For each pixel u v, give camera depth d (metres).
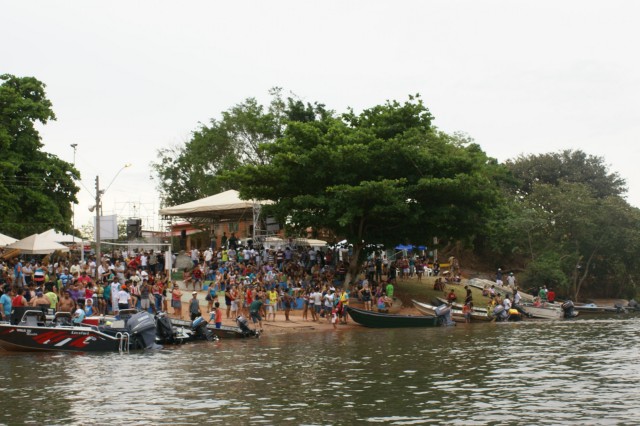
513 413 18.50
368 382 23.50
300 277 53.09
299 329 43.69
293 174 54.72
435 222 54.34
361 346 34.50
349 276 55.31
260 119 84.19
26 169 61.69
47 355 30.12
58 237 59.91
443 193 54.53
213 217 68.44
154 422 17.64
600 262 84.88
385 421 17.67
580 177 106.06
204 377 24.55
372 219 55.66
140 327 32.41
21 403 19.95
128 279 42.09
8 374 25.06
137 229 60.22
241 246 60.84
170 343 35.34
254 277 47.66
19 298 32.06
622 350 32.53
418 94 58.53
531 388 22.20
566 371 25.81
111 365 27.39
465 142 88.50
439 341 36.97
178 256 60.69
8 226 58.06
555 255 80.00
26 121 61.56
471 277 85.19
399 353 31.55
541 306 60.78
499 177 97.00
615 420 17.67
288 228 56.66
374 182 50.69
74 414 18.53
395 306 53.41
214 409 19.14
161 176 93.88
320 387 22.55
